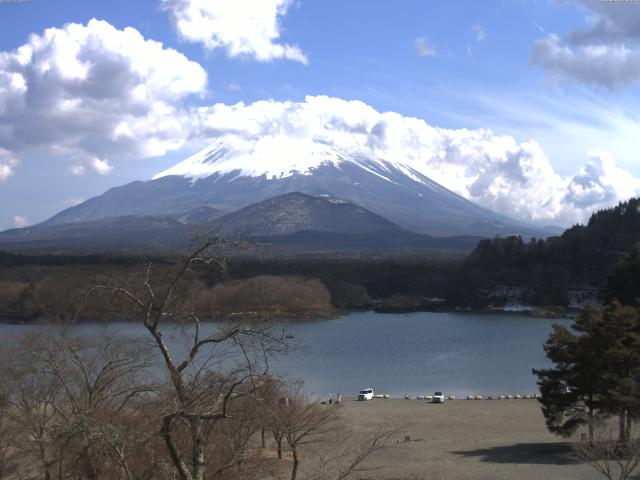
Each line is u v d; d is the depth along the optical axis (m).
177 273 19.11
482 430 55.75
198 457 17.83
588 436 44.22
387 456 44.56
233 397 18.44
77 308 26.78
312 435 40.56
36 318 87.00
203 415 17.88
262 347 19.95
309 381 85.38
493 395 77.25
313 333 132.50
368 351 110.56
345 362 99.81
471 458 43.78
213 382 19.16
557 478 37.03
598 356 42.03
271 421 26.80
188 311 21.83
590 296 188.12
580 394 43.06
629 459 33.78
